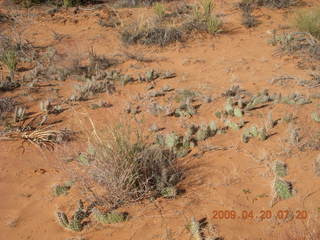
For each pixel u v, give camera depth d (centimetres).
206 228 339
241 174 404
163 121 520
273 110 530
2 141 483
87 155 431
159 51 784
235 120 511
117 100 586
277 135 468
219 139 468
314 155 427
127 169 367
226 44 810
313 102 549
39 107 566
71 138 487
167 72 664
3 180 414
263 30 878
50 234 342
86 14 984
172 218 351
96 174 384
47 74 666
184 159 430
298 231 332
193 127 494
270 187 384
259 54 750
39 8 1035
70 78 662
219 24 873
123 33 833
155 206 365
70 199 381
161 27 852
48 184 407
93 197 377
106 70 689
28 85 629
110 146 382
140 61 732
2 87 613
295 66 688
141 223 347
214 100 573
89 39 841
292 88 602
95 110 557
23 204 380
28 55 749
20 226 354
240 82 633
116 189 367
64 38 848
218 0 1071
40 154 459
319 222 341
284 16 956
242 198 372
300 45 761
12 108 557
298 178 394
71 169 421
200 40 831
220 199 371
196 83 636
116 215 348
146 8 1029
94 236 338
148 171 396
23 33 871
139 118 529
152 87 628
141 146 401
